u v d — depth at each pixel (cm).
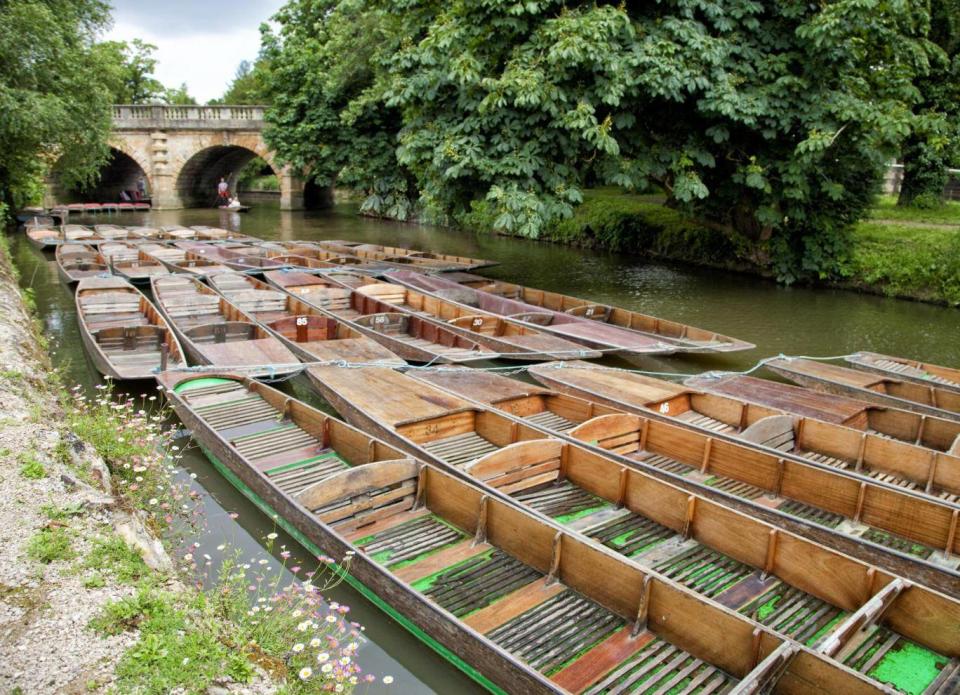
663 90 1273
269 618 415
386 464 603
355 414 786
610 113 1366
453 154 1327
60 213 3039
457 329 1121
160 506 564
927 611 458
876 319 1409
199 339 1048
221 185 3872
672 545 579
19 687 312
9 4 1925
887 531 604
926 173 2052
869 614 440
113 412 772
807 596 514
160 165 3638
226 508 649
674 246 2114
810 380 992
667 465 729
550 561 522
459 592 508
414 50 1396
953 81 1892
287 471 677
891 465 704
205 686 326
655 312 1461
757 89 1384
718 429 827
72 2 2181
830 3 1361
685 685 427
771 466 664
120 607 366
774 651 394
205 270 1627
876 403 913
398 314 1173
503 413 757
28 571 387
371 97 2103
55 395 709
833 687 381
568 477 682
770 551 532
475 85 1353
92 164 2441
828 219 1661
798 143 1423
